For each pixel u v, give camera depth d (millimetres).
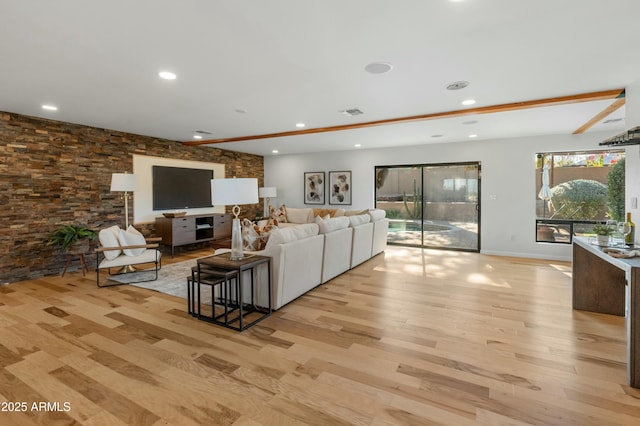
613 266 3137
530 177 5973
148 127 5277
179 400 1893
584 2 1835
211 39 2285
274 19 2023
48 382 2070
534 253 5984
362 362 2307
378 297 3721
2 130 4258
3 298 3713
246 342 2619
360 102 3822
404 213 7289
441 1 1829
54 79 3059
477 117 4438
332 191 8000
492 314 3188
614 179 5469
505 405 1832
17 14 1944
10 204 4359
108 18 2006
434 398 1900
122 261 4352
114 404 1856
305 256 3723
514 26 2107
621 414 1750
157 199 6254
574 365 2248
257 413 1783
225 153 7770
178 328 2893
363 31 2176
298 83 3184
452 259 5812
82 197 5137
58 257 4863
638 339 1972
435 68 2811
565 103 3697
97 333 2789
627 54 2521
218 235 7094
